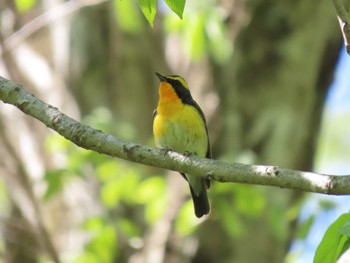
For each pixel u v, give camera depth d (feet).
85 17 49.01
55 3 49.88
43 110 21.86
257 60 46.37
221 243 43.57
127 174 42.29
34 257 47.37
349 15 19.36
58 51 49.34
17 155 43.57
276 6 46.55
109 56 48.85
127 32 49.34
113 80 48.67
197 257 43.42
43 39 50.55
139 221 45.88
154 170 46.37
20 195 43.09
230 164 19.95
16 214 50.70
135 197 42.65
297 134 46.47
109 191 42.14
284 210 40.32
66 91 48.32
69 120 21.61
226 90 45.98
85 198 45.52
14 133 47.73
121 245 43.37
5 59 47.55
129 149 21.11
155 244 43.42
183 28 41.57
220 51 41.50
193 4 40.98
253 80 46.21
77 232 45.14
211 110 45.62
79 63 48.44
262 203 39.47
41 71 49.52
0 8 50.21
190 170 20.51
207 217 40.32
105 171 42.57
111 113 47.88
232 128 45.39
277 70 46.47
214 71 46.21
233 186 39.40
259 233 43.91
